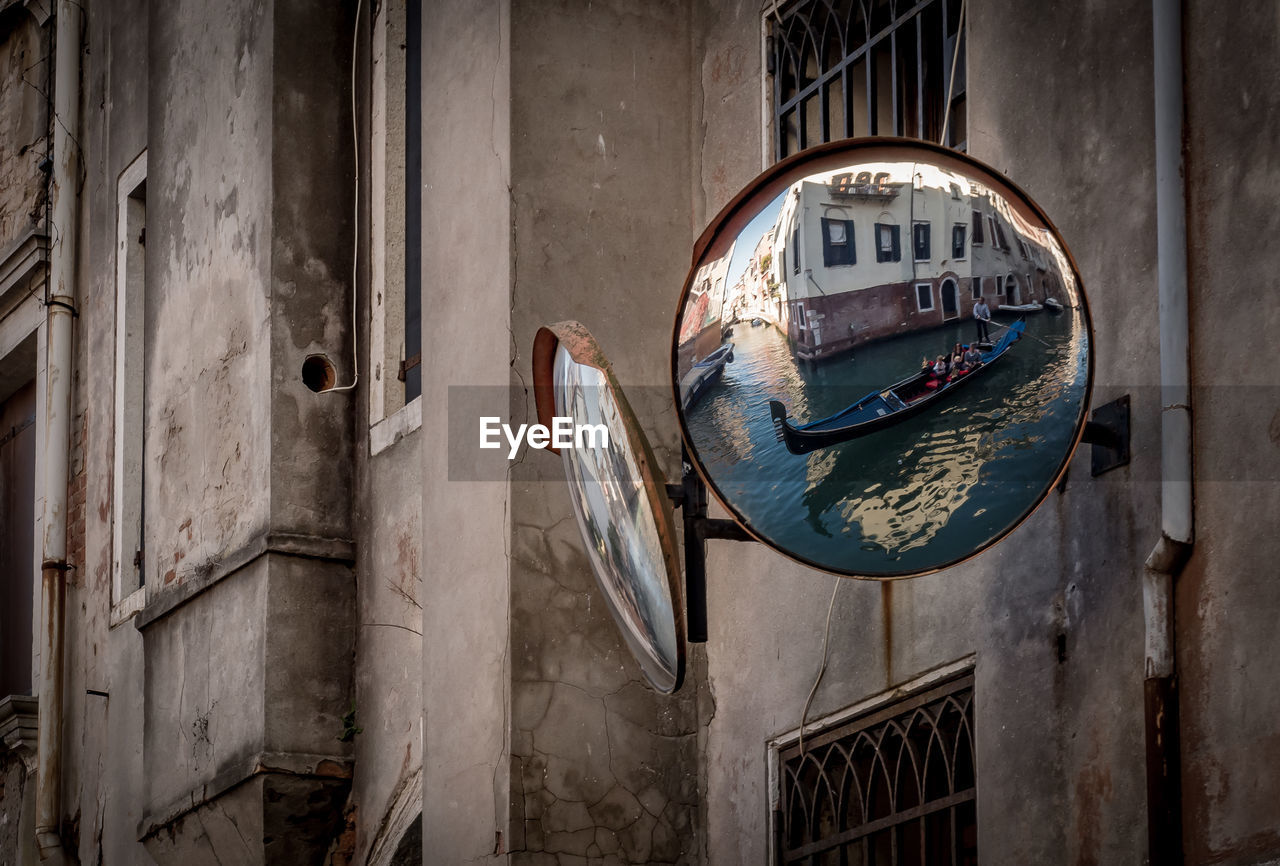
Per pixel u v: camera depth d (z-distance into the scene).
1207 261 5.36
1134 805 5.39
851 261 5.43
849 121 7.12
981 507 5.28
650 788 7.29
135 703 10.79
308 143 9.45
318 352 9.25
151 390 10.39
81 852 11.25
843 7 7.30
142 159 11.68
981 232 5.35
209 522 9.51
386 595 8.77
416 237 9.23
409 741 8.38
